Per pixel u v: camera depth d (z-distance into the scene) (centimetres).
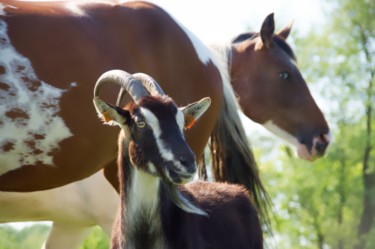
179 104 1280
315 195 4512
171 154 1042
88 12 1209
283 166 4600
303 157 1591
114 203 1380
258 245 1323
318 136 1578
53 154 1124
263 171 4506
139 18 1253
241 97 1591
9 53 1096
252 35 1639
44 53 1121
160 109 1067
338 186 4666
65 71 1130
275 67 1577
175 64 1275
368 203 4684
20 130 1093
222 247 1218
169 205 1145
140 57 1227
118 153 1155
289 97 1580
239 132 1423
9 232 2967
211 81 1329
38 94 1103
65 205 1365
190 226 1160
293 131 1588
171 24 1289
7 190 1145
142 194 1124
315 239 4556
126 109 1093
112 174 1255
